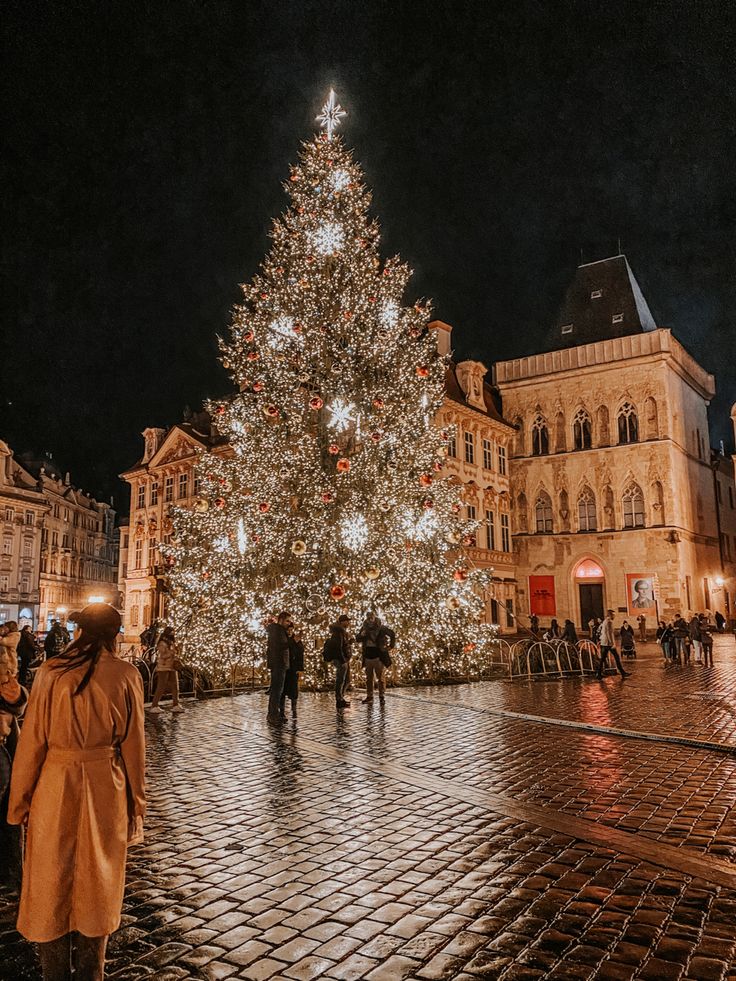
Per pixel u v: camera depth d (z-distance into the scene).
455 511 22.34
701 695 16.11
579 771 8.88
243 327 20.61
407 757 9.82
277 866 5.73
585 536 45.22
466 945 4.32
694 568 45.56
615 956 4.16
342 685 14.61
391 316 20.92
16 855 5.44
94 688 3.56
